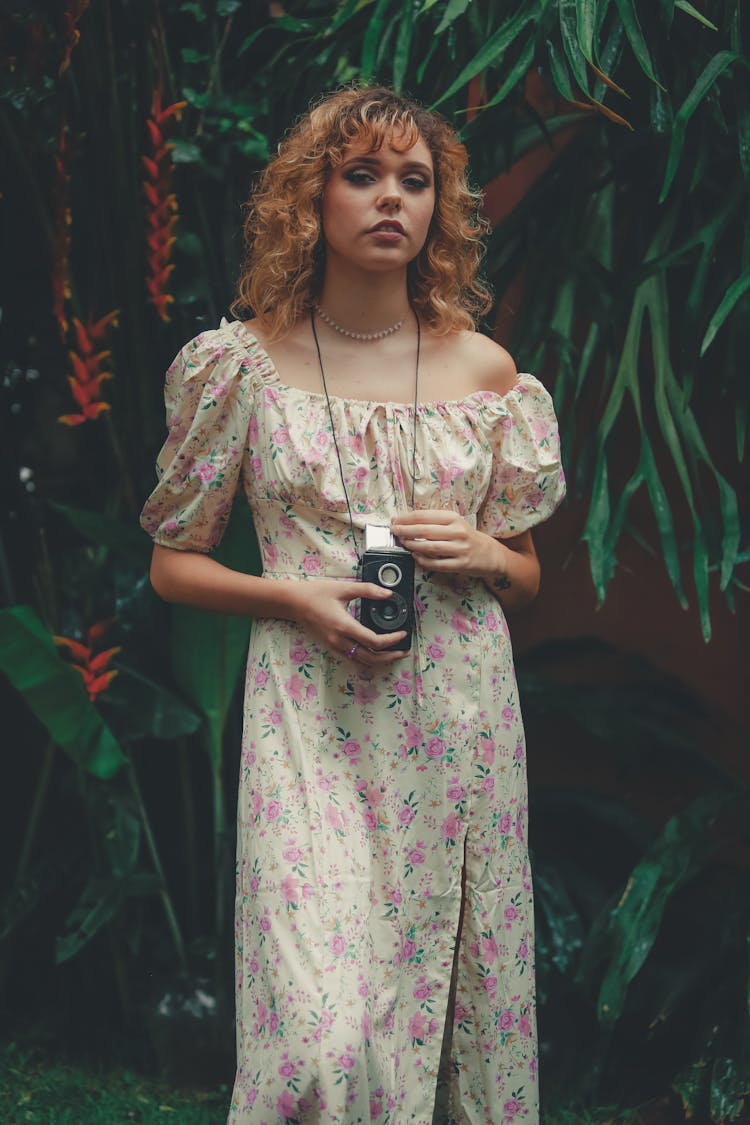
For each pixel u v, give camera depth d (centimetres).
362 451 222
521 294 351
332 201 223
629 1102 308
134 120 332
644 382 345
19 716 381
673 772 347
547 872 330
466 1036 232
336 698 222
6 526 377
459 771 224
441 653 224
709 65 280
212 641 315
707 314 324
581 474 315
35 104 329
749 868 337
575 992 322
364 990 207
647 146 318
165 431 346
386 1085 213
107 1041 340
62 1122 292
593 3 273
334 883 212
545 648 356
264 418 225
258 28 359
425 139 230
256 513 232
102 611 350
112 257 339
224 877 323
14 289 369
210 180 351
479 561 223
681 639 348
